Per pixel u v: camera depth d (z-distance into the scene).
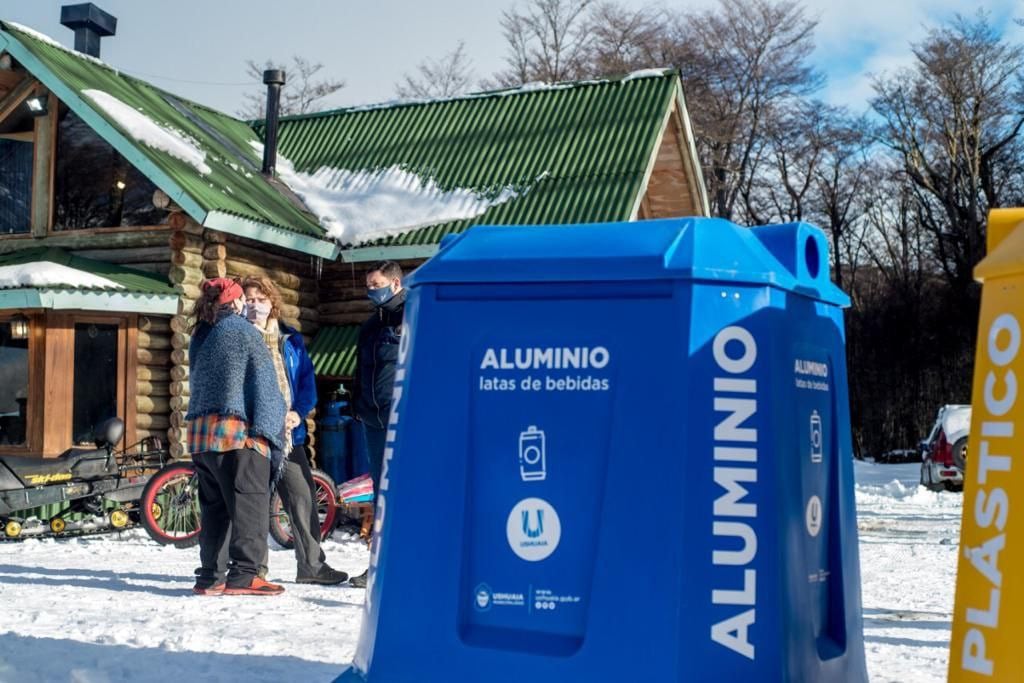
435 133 17.05
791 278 2.72
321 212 15.55
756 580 2.51
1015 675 2.12
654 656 2.48
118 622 5.15
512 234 2.77
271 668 4.04
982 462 2.25
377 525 2.85
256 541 6.34
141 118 14.01
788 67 42.34
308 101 39.88
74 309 12.29
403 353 2.86
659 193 18.56
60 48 14.84
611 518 2.55
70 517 10.45
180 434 12.77
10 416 12.40
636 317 2.58
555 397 2.63
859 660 2.94
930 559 8.62
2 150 14.12
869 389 40.56
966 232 39.53
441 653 2.66
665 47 41.72
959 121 39.47
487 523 2.67
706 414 2.53
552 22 39.41
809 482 2.74
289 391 7.05
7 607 5.66
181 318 12.84
